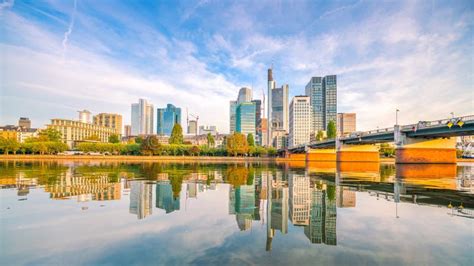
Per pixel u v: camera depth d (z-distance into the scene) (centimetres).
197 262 795
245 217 1352
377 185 2670
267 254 864
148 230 1104
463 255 859
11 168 4875
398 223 1237
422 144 5972
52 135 15700
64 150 13725
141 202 1680
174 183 2731
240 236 1046
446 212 1456
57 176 3269
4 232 1056
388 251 895
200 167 6253
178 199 1820
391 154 14300
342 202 1761
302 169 5725
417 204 1680
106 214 1358
